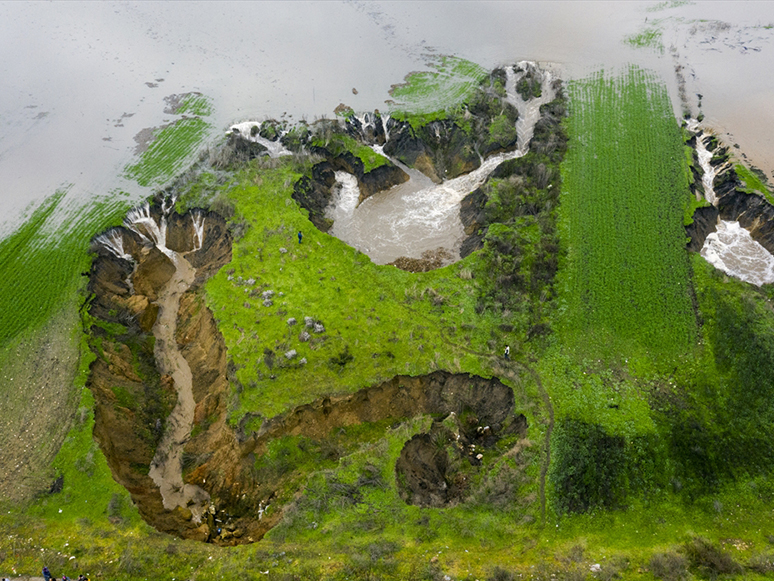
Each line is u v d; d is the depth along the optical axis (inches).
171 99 2687.0
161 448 1519.4
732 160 2246.6
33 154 2352.4
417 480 1393.9
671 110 2529.5
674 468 1389.0
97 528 1251.8
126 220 2047.2
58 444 1382.9
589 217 2042.3
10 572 1162.0
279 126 2475.4
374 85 2743.6
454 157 2413.9
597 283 1827.0
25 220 2028.8
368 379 1537.9
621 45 3011.8
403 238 2121.1
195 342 1743.4
